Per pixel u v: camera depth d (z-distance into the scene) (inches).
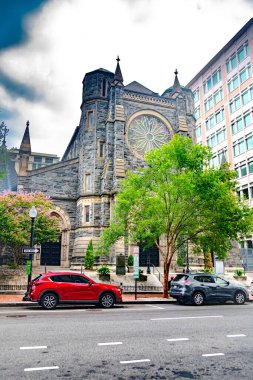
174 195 745.0
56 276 568.4
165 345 282.7
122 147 1237.1
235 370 219.0
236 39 1961.1
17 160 1846.7
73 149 1662.2
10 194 965.2
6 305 585.9
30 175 1268.5
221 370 219.0
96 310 534.3
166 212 758.5
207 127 2212.1
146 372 213.8
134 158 1274.6
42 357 242.7
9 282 828.0
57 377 201.5
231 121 1951.3
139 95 1363.2
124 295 796.0
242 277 1053.2
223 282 678.5
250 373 213.3
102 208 1182.9
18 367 219.3
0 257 1091.3
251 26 1839.3
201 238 772.6
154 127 1355.8
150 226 783.1
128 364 229.9
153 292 840.9
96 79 1357.0
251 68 1803.6
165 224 791.1
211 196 722.8
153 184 796.6
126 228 822.5
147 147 1318.9
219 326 373.1
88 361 235.1
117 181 1170.6
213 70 2192.4
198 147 783.7
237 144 1878.7
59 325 369.4
